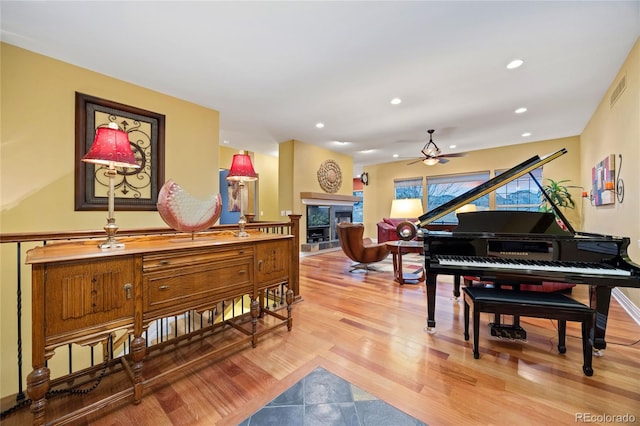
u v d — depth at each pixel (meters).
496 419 1.36
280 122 4.65
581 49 2.56
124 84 3.15
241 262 2.04
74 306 1.31
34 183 2.58
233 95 3.55
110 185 1.61
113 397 1.42
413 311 2.84
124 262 1.47
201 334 2.34
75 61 2.73
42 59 2.61
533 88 3.37
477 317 1.92
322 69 2.91
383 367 1.83
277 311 2.83
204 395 1.58
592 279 1.85
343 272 4.66
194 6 2.00
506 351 2.02
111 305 1.42
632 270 1.80
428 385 1.63
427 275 2.31
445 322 2.55
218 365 1.88
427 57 2.69
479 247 2.25
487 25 2.22
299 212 6.05
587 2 1.96
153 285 1.57
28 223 2.54
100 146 1.58
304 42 2.44
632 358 1.89
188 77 3.07
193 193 3.78
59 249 1.51
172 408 1.48
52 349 1.25
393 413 1.41
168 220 1.86
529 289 2.94
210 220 2.02
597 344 1.91
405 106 3.94
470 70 2.94
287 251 2.42
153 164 3.38
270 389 1.62
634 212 2.72
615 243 1.93
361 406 1.47
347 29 2.27
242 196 6.84
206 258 1.83
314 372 1.78
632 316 2.66
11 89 2.46
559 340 1.99
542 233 2.28
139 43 2.45
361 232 4.46
